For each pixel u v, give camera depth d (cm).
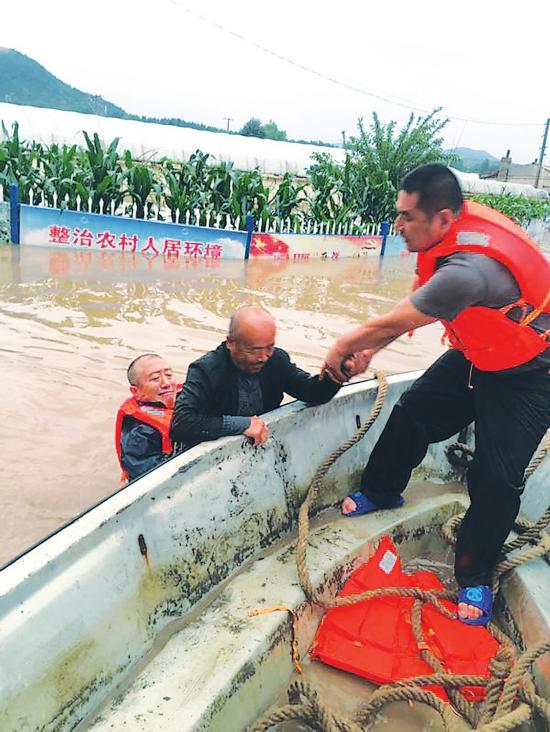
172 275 868
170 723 174
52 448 372
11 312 609
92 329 582
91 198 1025
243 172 1210
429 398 281
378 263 1251
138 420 304
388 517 291
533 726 203
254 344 250
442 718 194
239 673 194
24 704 158
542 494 307
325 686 214
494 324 225
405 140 1908
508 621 250
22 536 298
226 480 241
